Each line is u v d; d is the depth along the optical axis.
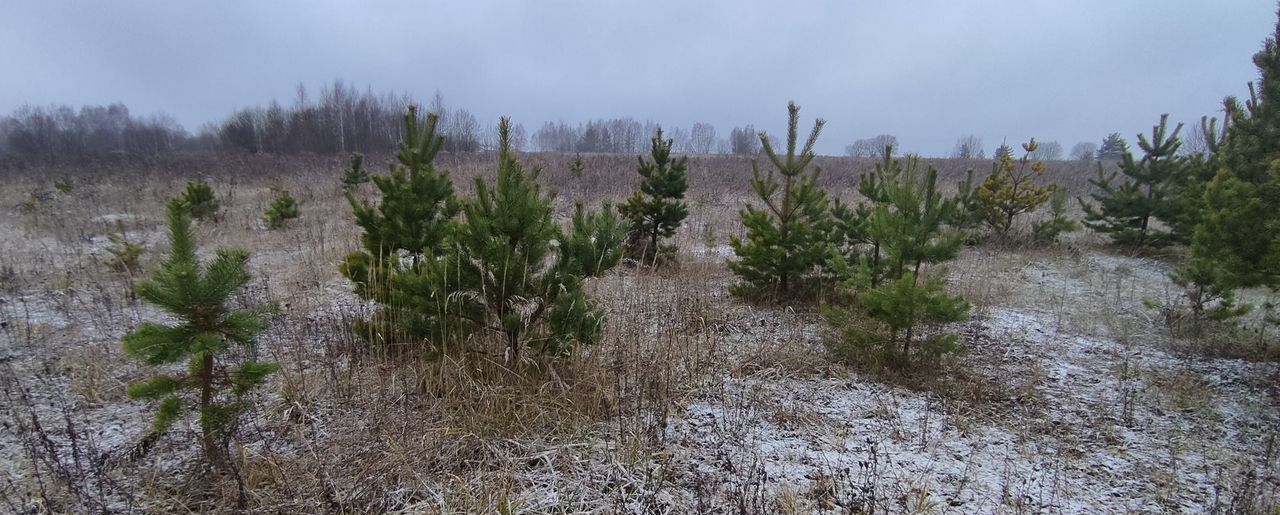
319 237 9.98
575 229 4.27
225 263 2.81
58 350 4.95
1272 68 5.54
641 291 6.41
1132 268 9.18
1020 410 4.31
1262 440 3.86
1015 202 10.81
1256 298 7.16
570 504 3.05
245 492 2.97
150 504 2.98
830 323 5.07
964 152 35.47
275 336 5.20
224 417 2.88
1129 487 3.35
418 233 4.90
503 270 3.91
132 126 50.25
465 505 2.99
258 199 16.25
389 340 4.54
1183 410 4.31
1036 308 6.93
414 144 5.18
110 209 14.02
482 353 4.22
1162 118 9.94
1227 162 6.40
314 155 31.36
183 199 11.65
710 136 68.25
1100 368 5.11
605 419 3.91
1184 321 6.14
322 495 3.00
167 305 2.66
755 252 6.61
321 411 3.93
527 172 4.32
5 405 3.99
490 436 3.63
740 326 5.95
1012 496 3.24
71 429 3.17
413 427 3.59
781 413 4.12
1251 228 4.81
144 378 4.41
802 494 3.22
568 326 3.97
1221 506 3.05
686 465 3.47
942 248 4.93
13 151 39.59
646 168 8.90
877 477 3.40
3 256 8.56
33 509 2.90
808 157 6.38
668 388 4.17
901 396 4.48
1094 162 36.59
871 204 10.66
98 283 6.91
